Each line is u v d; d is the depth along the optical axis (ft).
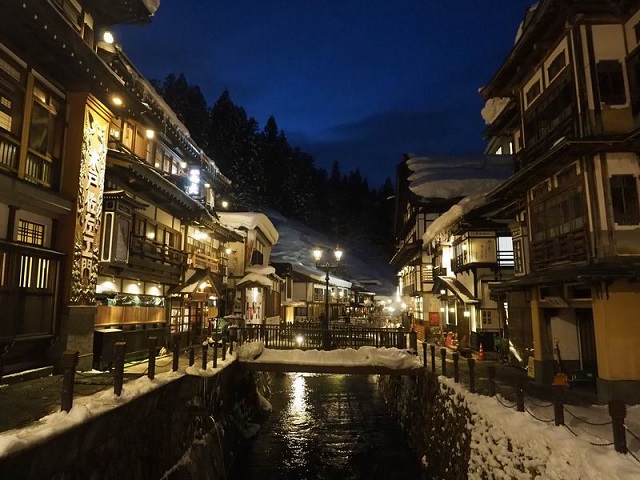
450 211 87.40
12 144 37.45
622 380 38.86
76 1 46.80
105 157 50.52
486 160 133.18
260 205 331.57
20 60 38.60
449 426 43.11
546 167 47.09
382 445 60.18
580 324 53.72
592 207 41.83
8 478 18.15
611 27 43.98
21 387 34.73
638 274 37.65
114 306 52.70
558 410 27.66
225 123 334.03
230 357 59.88
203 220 81.56
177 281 75.05
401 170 162.09
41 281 40.75
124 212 53.78
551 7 44.39
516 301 62.49
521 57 53.57
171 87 301.02
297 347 73.87
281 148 387.96
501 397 38.09
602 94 42.86
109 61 52.06
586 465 22.24
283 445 59.72
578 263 43.91
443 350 51.72
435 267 114.21
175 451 37.78
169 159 81.66
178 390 38.75
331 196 446.60
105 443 27.09
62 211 43.09
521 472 27.68
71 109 46.11
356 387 100.37
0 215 36.70
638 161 41.60
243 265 116.06
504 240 82.28
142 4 49.57
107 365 48.37
